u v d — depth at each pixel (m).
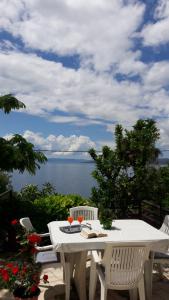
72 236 3.76
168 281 4.39
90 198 6.26
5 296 3.81
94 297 3.88
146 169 6.00
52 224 4.37
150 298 3.88
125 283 3.42
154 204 6.23
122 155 6.22
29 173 6.27
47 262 3.83
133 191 6.01
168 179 5.94
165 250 3.73
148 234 3.89
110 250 3.29
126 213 6.29
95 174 6.21
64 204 6.19
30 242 3.69
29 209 5.91
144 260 3.42
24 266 3.45
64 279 3.94
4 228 5.64
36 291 3.32
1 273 3.40
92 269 3.74
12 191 6.22
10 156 5.86
